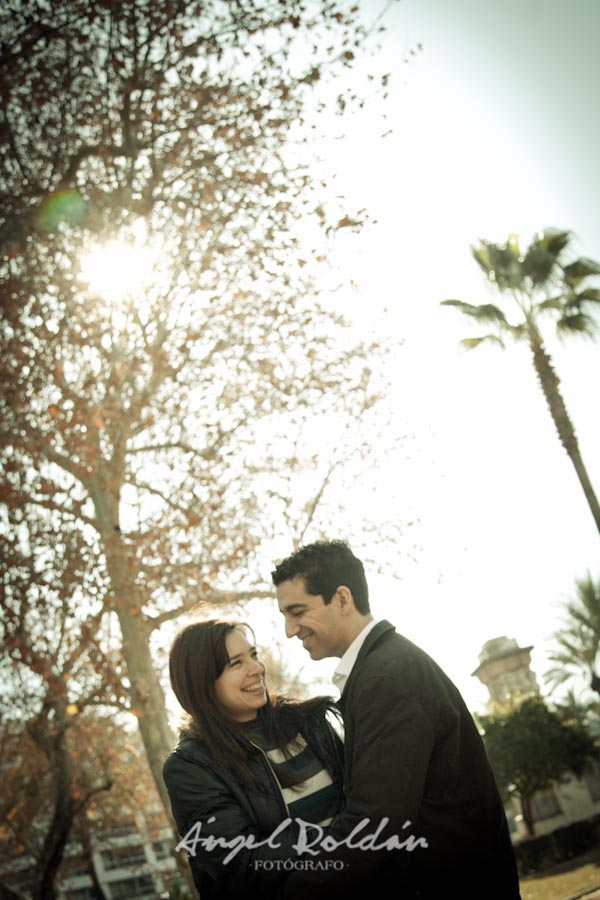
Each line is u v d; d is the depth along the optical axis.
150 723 14.20
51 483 14.34
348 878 2.36
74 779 20.64
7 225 11.83
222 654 2.92
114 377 13.85
